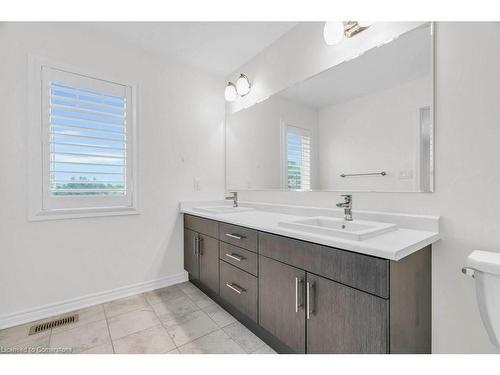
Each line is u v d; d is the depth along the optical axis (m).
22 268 1.80
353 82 1.64
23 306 1.81
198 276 2.30
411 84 1.37
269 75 2.30
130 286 2.28
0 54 1.71
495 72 1.12
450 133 1.25
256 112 2.45
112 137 2.18
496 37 1.12
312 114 1.91
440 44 1.28
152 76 2.38
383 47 1.49
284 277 1.38
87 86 2.04
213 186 2.83
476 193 1.17
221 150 2.90
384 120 1.49
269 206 2.28
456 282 1.23
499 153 1.11
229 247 1.86
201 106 2.73
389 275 0.95
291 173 2.09
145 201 2.35
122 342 1.58
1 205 1.73
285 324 1.37
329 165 1.80
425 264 1.24
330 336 1.14
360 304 1.03
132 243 2.29
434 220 1.27
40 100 1.84
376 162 1.53
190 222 2.45
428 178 1.32
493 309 0.95
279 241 1.41
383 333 0.96
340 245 1.09
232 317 1.90
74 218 2.01
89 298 2.07
